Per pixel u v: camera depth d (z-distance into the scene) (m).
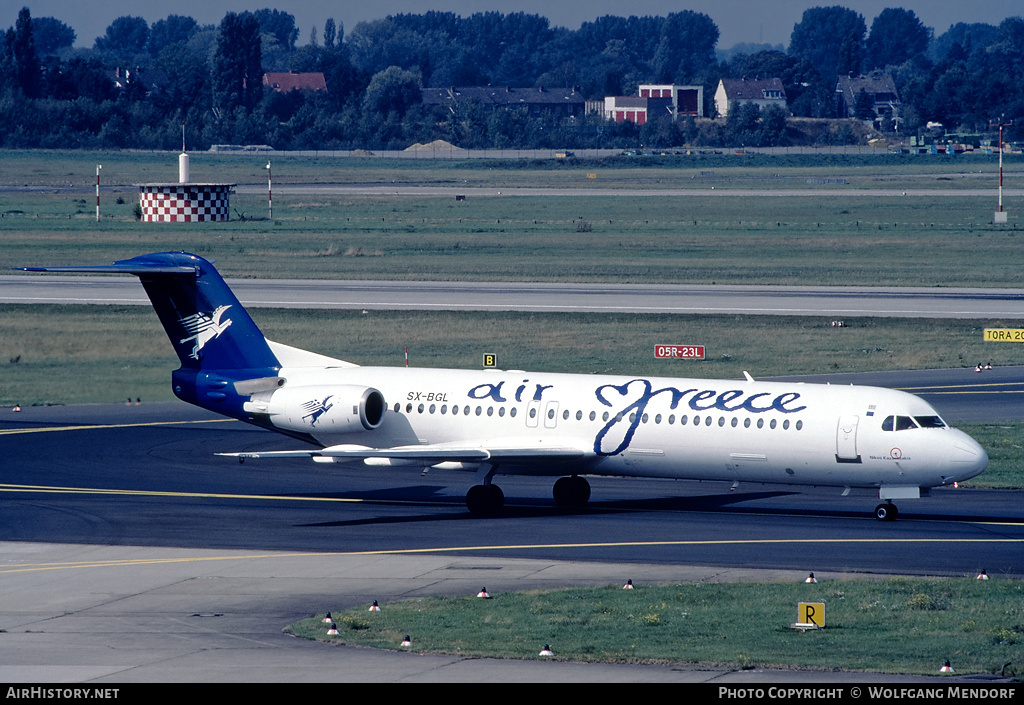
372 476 188.50
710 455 156.62
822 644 97.88
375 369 175.25
